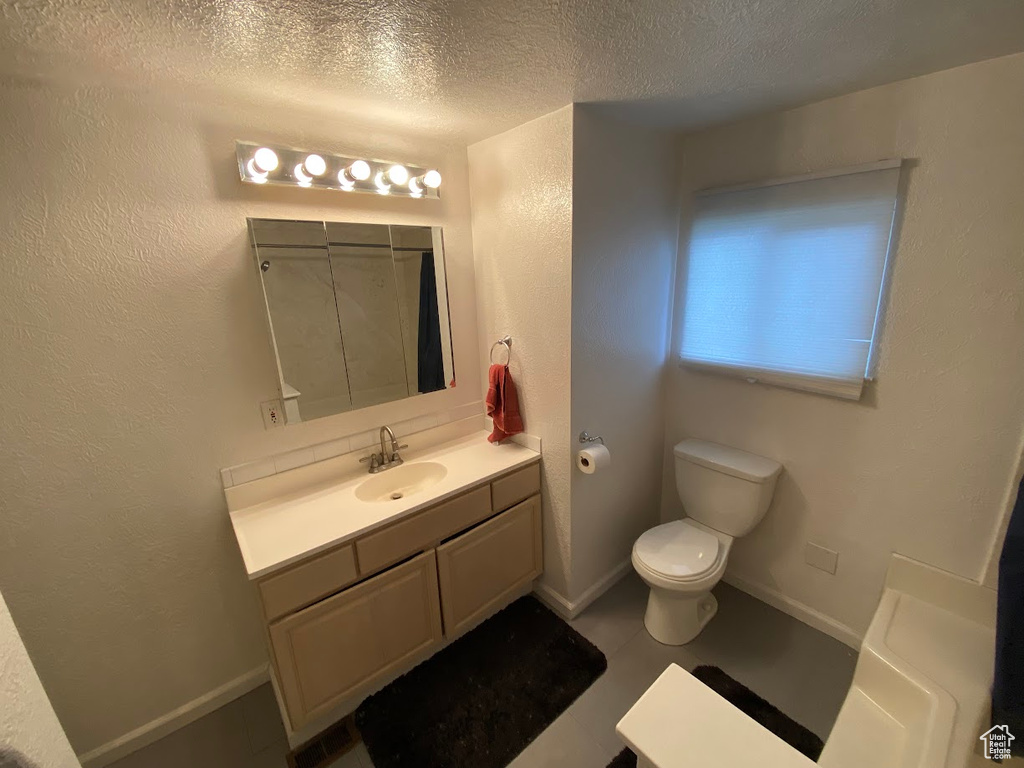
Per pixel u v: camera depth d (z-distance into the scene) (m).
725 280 1.98
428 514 1.67
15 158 1.17
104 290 1.33
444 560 1.76
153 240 1.38
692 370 2.20
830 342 1.72
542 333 1.87
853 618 1.88
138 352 1.40
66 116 1.21
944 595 1.61
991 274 1.37
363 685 1.63
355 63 1.19
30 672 0.69
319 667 1.50
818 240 1.68
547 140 1.64
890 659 1.42
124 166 1.30
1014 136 1.28
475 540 1.85
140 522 1.48
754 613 2.09
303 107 1.50
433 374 2.07
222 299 1.52
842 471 1.80
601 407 1.98
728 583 2.29
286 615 1.41
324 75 1.26
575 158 1.59
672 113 1.67
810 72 1.34
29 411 1.27
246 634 1.76
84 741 1.50
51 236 1.23
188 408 1.51
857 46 1.18
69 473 1.35
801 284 1.75
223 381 1.56
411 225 1.89
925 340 1.52
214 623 1.68
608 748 1.53
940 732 1.19
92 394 1.35
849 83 1.44
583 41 1.11
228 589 1.69
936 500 1.59
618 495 2.21
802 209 1.70
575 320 1.76
